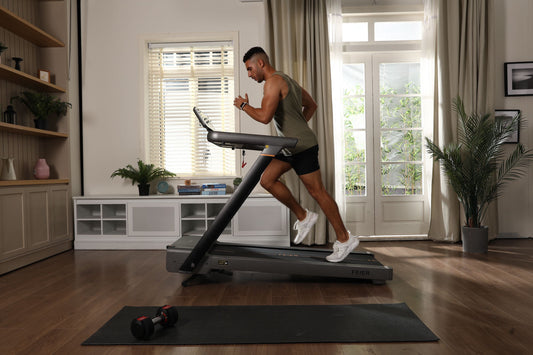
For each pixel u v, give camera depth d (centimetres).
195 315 206
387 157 451
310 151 264
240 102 259
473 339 174
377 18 446
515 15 432
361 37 448
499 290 249
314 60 421
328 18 425
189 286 267
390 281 273
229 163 451
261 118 253
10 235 317
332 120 420
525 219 435
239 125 437
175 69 455
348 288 259
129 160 446
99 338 177
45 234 367
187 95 455
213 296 243
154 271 312
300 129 263
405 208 449
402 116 450
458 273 293
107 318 205
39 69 412
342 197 423
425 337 175
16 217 326
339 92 423
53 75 418
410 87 449
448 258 346
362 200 449
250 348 167
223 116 452
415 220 448
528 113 431
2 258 306
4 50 343
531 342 170
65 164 415
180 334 180
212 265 269
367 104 448
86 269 321
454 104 412
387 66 449
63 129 415
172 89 456
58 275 302
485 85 418
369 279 278
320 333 180
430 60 422
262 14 437
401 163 450
